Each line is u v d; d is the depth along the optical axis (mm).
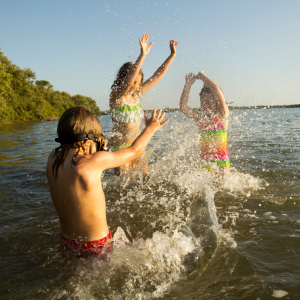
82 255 1557
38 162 4723
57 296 1243
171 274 1396
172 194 2670
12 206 2492
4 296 1253
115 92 3229
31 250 1680
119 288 1291
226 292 1249
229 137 6398
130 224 2018
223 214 2162
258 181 2984
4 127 18219
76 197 1507
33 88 37906
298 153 4395
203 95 3281
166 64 3514
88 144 1602
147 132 1755
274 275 1363
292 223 1957
